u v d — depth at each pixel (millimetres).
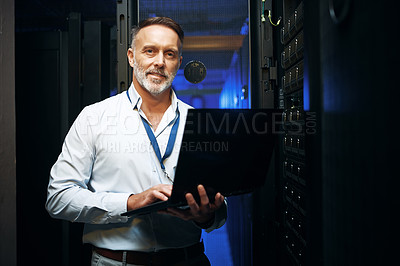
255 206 1935
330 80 722
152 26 1267
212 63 1942
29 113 2383
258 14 1896
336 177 704
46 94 2379
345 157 667
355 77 625
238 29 1937
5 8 938
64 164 1231
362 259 616
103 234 1243
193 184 947
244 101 1949
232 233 1971
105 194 1201
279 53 1845
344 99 667
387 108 548
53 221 2346
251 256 1939
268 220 1875
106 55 2312
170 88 1423
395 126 533
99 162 1275
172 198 919
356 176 631
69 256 2285
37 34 2383
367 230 601
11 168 954
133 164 1260
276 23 1877
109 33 2318
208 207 1012
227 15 1937
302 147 1360
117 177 1262
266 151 1102
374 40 571
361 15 601
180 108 1425
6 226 929
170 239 1243
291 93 1613
